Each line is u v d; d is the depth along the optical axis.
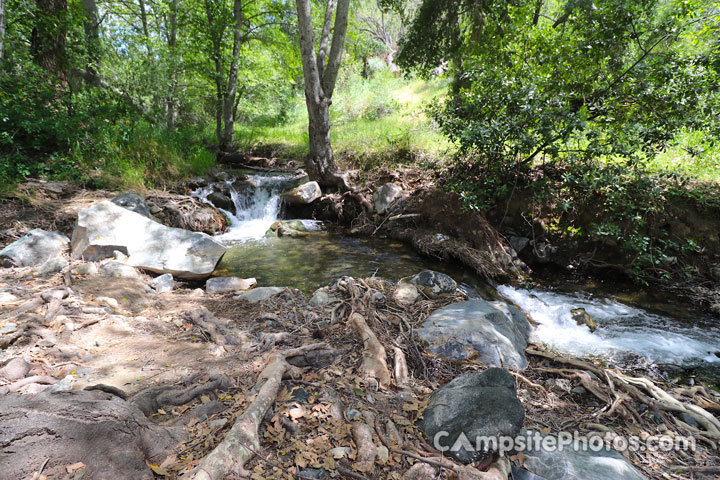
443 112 7.79
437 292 4.93
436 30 11.84
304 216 9.53
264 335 3.56
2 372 2.62
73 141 8.34
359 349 3.38
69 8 9.92
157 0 14.05
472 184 6.94
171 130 12.73
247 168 12.16
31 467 1.70
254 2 14.20
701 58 5.64
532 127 6.28
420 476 2.10
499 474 2.07
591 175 6.09
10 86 7.91
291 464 2.10
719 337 4.47
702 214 5.95
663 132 5.77
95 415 2.03
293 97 22.45
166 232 5.64
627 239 6.11
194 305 4.34
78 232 5.37
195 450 2.14
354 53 16.62
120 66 12.02
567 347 4.25
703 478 2.35
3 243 5.32
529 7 7.98
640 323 4.80
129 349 3.23
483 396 2.55
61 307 3.69
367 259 6.62
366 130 12.60
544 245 6.69
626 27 6.27
